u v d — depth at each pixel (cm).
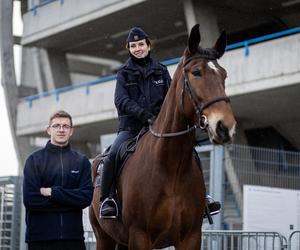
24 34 3005
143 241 655
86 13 2617
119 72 720
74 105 2589
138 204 655
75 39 2941
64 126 632
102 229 815
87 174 634
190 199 650
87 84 2538
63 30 2766
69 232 621
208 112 587
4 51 2988
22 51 3603
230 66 1927
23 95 3111
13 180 1351
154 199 642
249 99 1966
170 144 638
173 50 3023
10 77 3002
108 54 3266
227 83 1927
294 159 1580
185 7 2273
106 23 2658
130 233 668
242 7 2338
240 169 1447
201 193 660
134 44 715
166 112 655
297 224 1298
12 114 2989
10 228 1344
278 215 1281
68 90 2678
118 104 709
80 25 2680
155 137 662
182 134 634
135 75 714
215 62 615
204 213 703
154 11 2455
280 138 2409
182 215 646
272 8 2350
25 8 3312
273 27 2545
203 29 2241
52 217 619
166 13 2478
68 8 2725
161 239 661
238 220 1429
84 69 3572
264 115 2208
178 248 662
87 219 1290
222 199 1247
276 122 2314
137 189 657
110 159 715
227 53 1941
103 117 2433
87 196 622
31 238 618
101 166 779
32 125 2848
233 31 2666
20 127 2933
